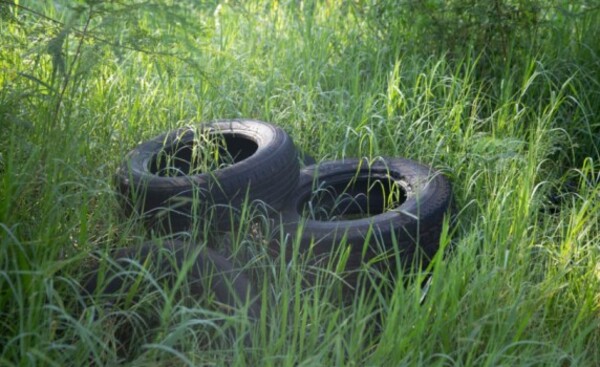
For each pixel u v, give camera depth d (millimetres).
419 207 4875
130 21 4969
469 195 5559
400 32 7359
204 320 3625
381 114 6371
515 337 3877
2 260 3877
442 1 7039
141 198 4891
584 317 4227
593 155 6332
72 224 4539
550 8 7215
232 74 6922
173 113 6328
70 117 5234
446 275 4375
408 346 3762
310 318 4094
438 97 6766
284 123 6363
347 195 5598
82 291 4137
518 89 6781
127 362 3908
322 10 8203
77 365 3656
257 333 3889
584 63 6965
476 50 7008
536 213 5090
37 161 4512
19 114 5051
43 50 4812
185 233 4508
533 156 5605
